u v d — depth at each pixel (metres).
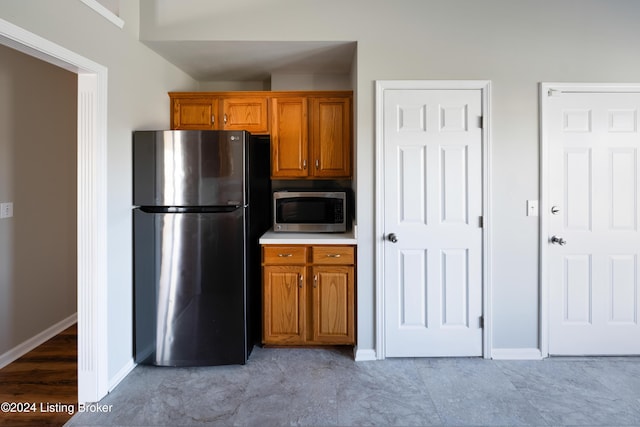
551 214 2.37
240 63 2.78
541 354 2.38
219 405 1.90
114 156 2.04
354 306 2.44
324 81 3.04
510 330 2.39
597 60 2.33
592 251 2.38
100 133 1.91
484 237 2.36
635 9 2.32
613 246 2.37
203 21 2.32
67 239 2.94
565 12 2.33
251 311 2.47
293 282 2.47
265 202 2.85
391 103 2.35
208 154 2.22
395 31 2.33
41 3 1.52
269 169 2.93
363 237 2.39
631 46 2.33
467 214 2.37
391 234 2.38
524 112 2.34
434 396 1.97
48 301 2.74
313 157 2.77
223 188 2.23
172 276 2.24
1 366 2.31
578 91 2.34
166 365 2.27
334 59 2.70
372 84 2.34
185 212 2.23
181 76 2.94
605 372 2.21
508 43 2.33
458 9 2.33
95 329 1.93
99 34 1.90
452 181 2.36
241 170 2.23
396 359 2.39
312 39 2.34
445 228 2.38
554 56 2.33
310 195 2.66
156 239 2.23
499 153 2.35
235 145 2.22
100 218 1.92
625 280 2.38
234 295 2.27
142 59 2.35
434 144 2.36
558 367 2.28
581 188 2.36
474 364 2.32
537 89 2.34
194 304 2.26
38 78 2.65
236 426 1.74
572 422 1.75
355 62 2.48
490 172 2.35
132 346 2.26
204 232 2.24
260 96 2.78
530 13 2.33
